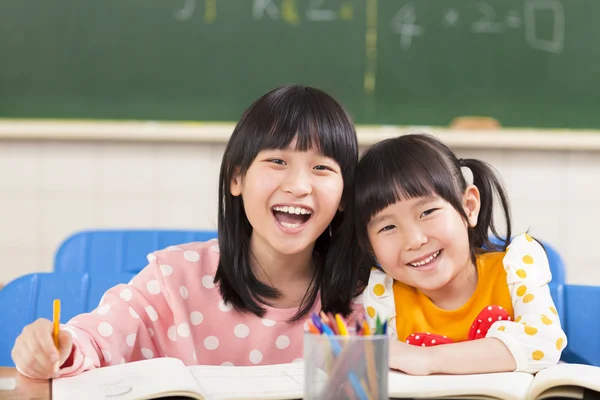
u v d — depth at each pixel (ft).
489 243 3.88
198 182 9.80
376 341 2.12
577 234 9.81
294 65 9.70
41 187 9.80
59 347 2.80
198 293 3.72
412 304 3.69
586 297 3.92
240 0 9.67
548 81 9.66
